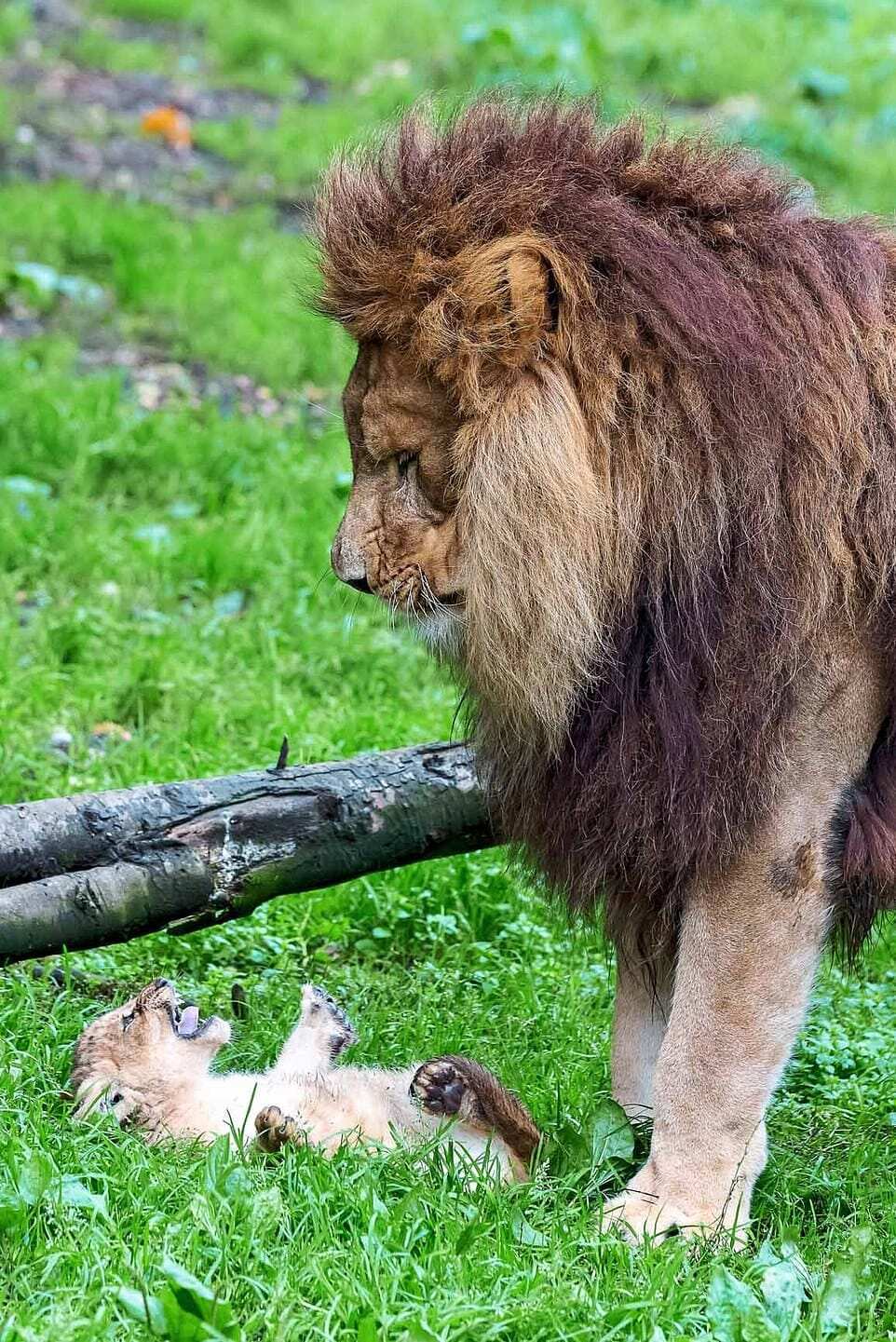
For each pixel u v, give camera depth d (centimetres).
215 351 2022
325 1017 852
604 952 967
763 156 820
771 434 718
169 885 859
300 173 2595
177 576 1534
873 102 3084
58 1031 866
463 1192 740
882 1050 969
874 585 740
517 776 797
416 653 1420
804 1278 704
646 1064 840
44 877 857
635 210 743
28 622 1448
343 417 794
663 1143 748
